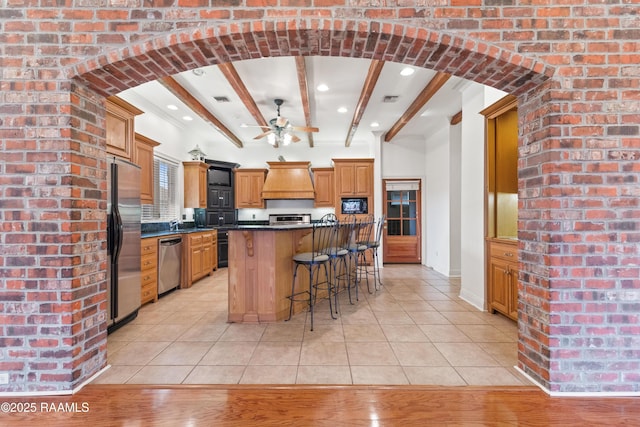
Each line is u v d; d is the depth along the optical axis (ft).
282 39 6.45
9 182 6.25
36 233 6.25
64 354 6.27
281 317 10.86
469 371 7.18
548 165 6.33
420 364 7.50
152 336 9.32
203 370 7.23
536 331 6.68
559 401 6.07
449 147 18.30
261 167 24.32
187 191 19.76
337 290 13.32
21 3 6.31
